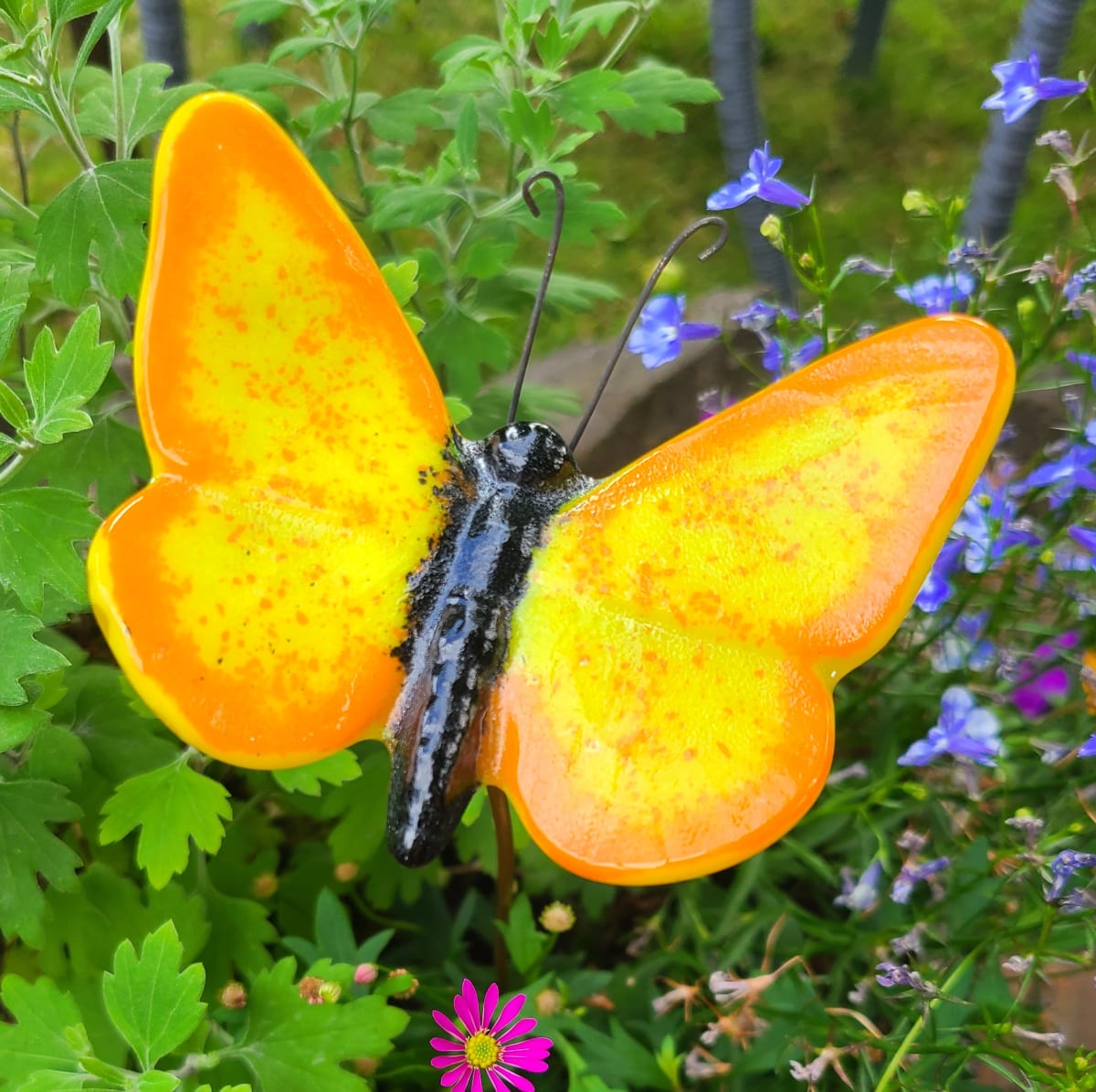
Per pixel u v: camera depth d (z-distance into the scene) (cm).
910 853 31
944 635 36
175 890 33
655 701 19
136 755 34
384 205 40
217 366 19
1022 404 54
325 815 37
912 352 20
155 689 18
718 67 56
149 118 35
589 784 19
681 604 20
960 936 31
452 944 38
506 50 41
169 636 18
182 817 31
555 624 20
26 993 27
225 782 42
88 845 37
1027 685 35
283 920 38
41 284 38
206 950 33
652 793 19
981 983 30
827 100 84
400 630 20
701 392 63
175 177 18
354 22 45
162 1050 26
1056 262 33
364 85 79
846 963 33
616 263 74
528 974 33
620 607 20
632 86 41
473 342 41
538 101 44
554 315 49
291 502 20
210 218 19
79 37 46
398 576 20
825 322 32
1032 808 32
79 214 31
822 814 33
